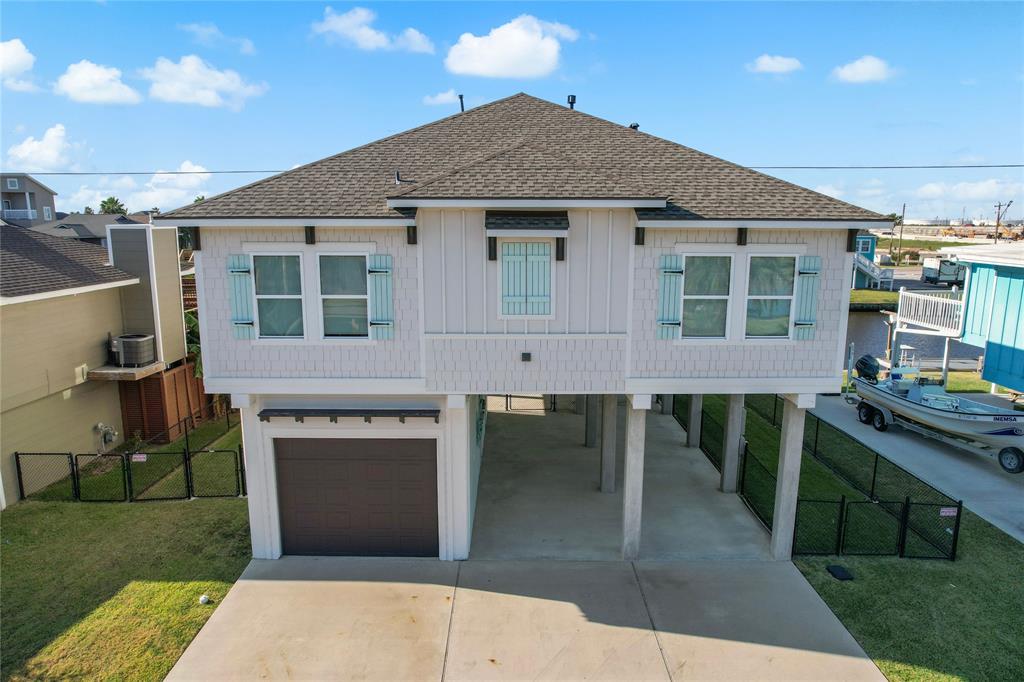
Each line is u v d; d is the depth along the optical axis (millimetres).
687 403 22891
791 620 10406
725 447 15070
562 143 13297
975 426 17109
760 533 13219
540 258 11008
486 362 11344
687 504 14594
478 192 10555
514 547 12688
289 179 11977
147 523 13672
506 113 14812
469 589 11250
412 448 12086
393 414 11625
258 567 11969
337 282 11195
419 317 11211
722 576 11648
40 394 15945
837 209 11023
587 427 18500
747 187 11695
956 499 14961
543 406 22969
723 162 12656
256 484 12031
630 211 10867
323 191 11523
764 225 10664
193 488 15602
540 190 10664
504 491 15406
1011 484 15922
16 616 10430
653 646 9781
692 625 10266
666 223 10609
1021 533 13312
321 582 11469
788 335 11406
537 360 11344
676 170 12211
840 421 21312
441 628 10188
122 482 16156
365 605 10781
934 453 18172
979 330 20328
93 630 10086
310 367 11430
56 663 9352
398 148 13281
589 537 13062
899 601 10898
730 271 11141
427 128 14164
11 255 16828
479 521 13805
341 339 11336
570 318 11211
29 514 14148
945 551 12523
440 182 10859
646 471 16656
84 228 47438
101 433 18375
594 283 11117
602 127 14102
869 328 45156
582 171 11453
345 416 11695
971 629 10203
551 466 17062
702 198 11258
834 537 13078
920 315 23094
